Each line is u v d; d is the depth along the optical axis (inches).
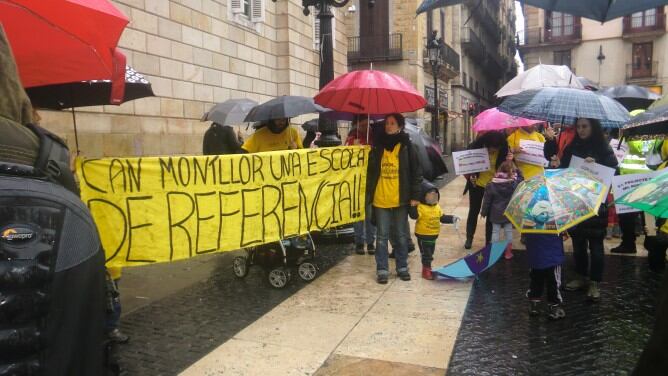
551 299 176.7
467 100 1541.6
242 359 148.1
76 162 155.4
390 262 256.8
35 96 183.3
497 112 263.0
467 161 265.0
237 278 229.1
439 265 249.0
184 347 156.4
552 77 256.5
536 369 141.5
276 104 249.3
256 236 199.5
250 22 465.7
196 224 179.6
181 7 374.9
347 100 235.1
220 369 142.0
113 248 162.6
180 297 203.8
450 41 1309.1
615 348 154.3
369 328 170.2
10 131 51.3
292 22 518.0
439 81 1221.1
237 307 191.6
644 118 170.9
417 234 225.3
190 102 387.2
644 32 1449.3
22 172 48.5
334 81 223.9
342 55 645.9
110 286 148.4
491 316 181.2
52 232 47.2
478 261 221.6
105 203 160.4
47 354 46.1
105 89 185.6
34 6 104.5
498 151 264.4
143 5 339.3
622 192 185.8
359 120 273.0
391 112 233.5
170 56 365.4
